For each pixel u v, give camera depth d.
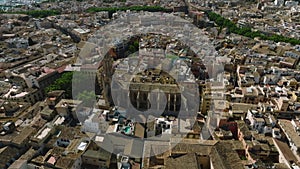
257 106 156.50
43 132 135.38
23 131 134.75
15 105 160.50
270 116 142.75
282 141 129.75
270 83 189.38
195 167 111.19
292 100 159.12
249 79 190.25
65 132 137.62
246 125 138.75
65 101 164.25
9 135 132.50
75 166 118.75
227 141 131.00
